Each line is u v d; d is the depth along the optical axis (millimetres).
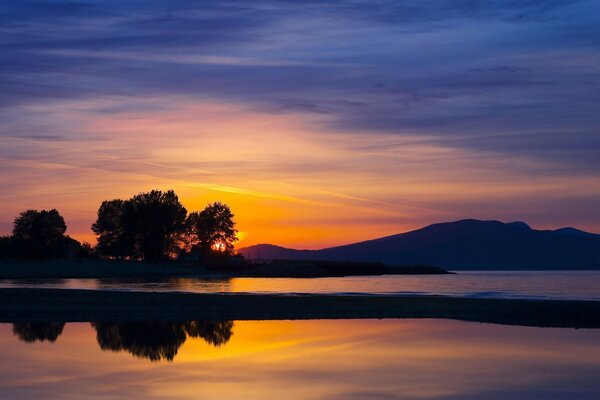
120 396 23859
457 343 36500
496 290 93000
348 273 187000
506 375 27703
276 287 94438
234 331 41906
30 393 24281
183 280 120875
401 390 25000
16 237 192750
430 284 115250
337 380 26641
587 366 29766
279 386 25562
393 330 42250
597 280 155750
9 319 48125
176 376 27422
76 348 35031
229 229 196125
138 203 186875
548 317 48656
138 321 47188
